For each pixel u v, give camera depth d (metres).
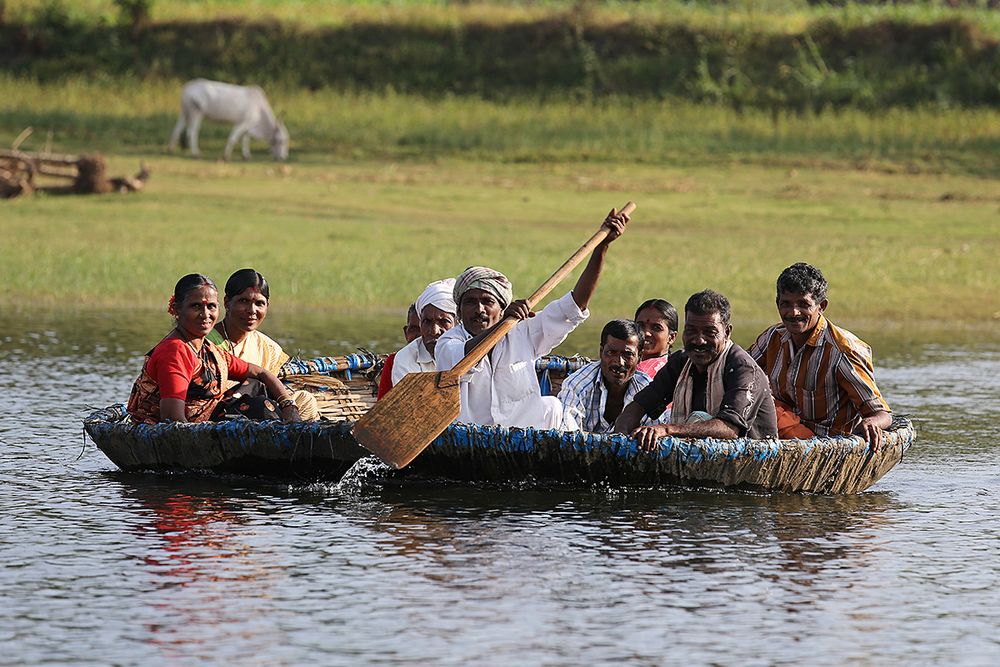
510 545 18.58
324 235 58.28
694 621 15.70
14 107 92.44
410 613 15.84
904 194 72.44
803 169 79.44
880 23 98.88
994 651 14.91
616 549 18.45
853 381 22.27
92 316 42.12
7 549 18.17
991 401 30.75
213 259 51.69
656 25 101.31
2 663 14.25
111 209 63.03
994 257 54.91
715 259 53.78
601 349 23.12
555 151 83.69
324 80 99.94
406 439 20.70
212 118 83.12
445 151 84.44
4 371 32.28
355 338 38.34
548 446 20.78
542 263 52.25
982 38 96.69
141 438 22.27
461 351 21.44
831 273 50.84
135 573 17.19
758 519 20.14
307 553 18.12
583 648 14.80
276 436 21.36
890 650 14.91
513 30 103.12
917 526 19.94
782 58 97.25
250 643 14.85
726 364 21.52
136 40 104.75
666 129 87.06
